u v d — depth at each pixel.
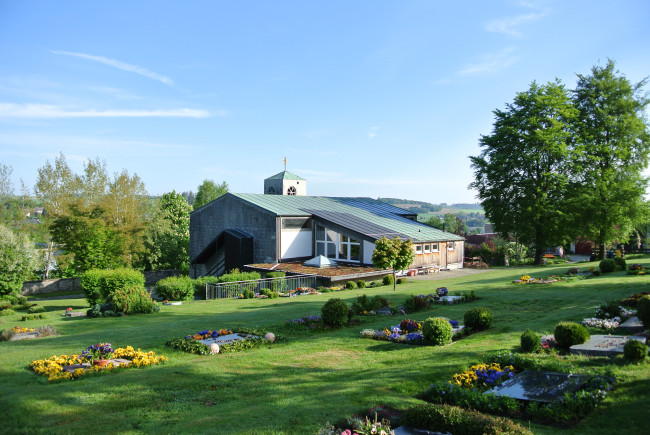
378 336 14.88
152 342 14.49
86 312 23.22
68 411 8.64
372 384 10.09
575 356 11.32
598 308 16.06
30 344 14.66
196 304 26.62
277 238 40.03
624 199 42.19
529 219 44.06
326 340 14.85
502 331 15.06
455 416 7.39
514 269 41.81
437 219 91.44
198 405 9.00
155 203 57.03
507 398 8.46
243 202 42.78
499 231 47.53
